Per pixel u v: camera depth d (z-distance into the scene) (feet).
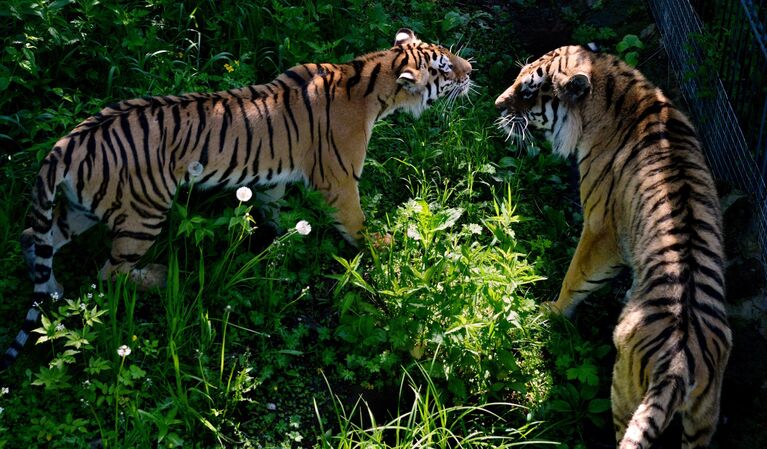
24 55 20.84
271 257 18.62
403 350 18.28
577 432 17.70
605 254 18.72
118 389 15.87
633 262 17.47
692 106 23.77
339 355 18.39
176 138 18.06
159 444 15.92
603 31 26.55
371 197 21.26
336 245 20.54
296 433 16.72
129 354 17.02
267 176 19.27
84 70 22.17
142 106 18.12
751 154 20.94
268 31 23.71
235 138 18.60
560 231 21.75
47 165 16.90
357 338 18.25
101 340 16.96
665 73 25.25
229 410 16.79
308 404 17.44
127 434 15.66
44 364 17.11
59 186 17.62
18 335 16.53
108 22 22.25
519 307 18.11
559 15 27.73
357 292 19.39
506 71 26.09
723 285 16.16
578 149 19.47
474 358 17.95
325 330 18.47
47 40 21.36
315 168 19.61
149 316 18.22
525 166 23.26
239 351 17.97
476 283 18.30
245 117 18.69
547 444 17.30
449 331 17.67
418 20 26.76
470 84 22.38
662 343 15.20
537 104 20.20
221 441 16.40
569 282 19.33
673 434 17.97
